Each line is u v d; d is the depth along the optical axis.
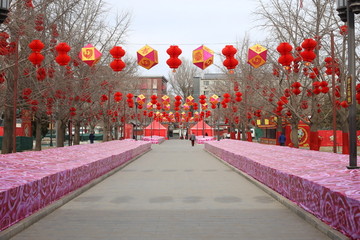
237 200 10.52
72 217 8.25
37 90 20.81
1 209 6.39
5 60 16.97
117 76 29.75
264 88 27.47
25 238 6.53
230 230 7.14
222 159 26.20
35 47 12.84
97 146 25.05
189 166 22.23
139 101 42.94
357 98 17.02
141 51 13.34
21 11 14.56
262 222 7.79
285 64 13.69
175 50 13.63
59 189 9.95
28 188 7.70
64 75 22.34
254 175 14.77
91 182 13.48
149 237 6.63
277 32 25.38
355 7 9.80
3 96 18.25
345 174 8.88
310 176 8.75
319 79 23.30
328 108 38.16
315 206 7.66
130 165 22.84
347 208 6.02
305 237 6.62
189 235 6.77
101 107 36.81
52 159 13.41
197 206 9.59
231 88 44.91
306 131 40.50
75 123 35.88
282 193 10.48
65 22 20.59
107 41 24.30
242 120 44.72
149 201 10.34
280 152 18.56
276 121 40.59
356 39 19.09
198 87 91.06
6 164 10.98
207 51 13.20
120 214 8.59
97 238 6.56
